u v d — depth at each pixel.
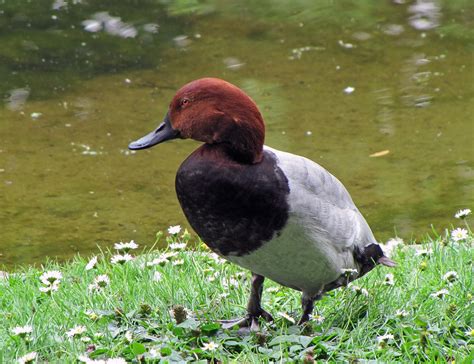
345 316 7.52
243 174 6.81
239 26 18.95
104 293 8.03
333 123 14.48
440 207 11.82
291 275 7.21
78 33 18.41
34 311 7.55
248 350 6.79
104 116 14.88
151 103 15.33
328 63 17.02
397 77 16.27
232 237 6.96
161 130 7.34
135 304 7.87
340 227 7.16
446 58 17.12
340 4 20.19
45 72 16.64
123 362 6.26
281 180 6.82
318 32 18.64
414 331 7.09
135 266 8.91
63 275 8.95
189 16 19.44
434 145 13.66
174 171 13.06
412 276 8.32
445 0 20.33
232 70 16.69
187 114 7.09
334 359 6.78
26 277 8.86
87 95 15.70
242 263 7.23
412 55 17.33
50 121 14.71
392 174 12.82
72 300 8.05
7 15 19.23
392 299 7.79
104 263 9.14
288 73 16.53
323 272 7.18
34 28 18.62
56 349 6.98
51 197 12.25
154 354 6.61
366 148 13.62
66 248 10.81
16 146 13.81
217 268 8.84
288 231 6.86
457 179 12.60
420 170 12.91
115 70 16.73
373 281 8.30
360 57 17.30
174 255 8.45
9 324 7.46
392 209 11.82
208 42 18.08
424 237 10.97
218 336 7.19
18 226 11.44
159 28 18.72
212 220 6.95
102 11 19.55
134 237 11.09
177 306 7.32
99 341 7.09
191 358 6.70
